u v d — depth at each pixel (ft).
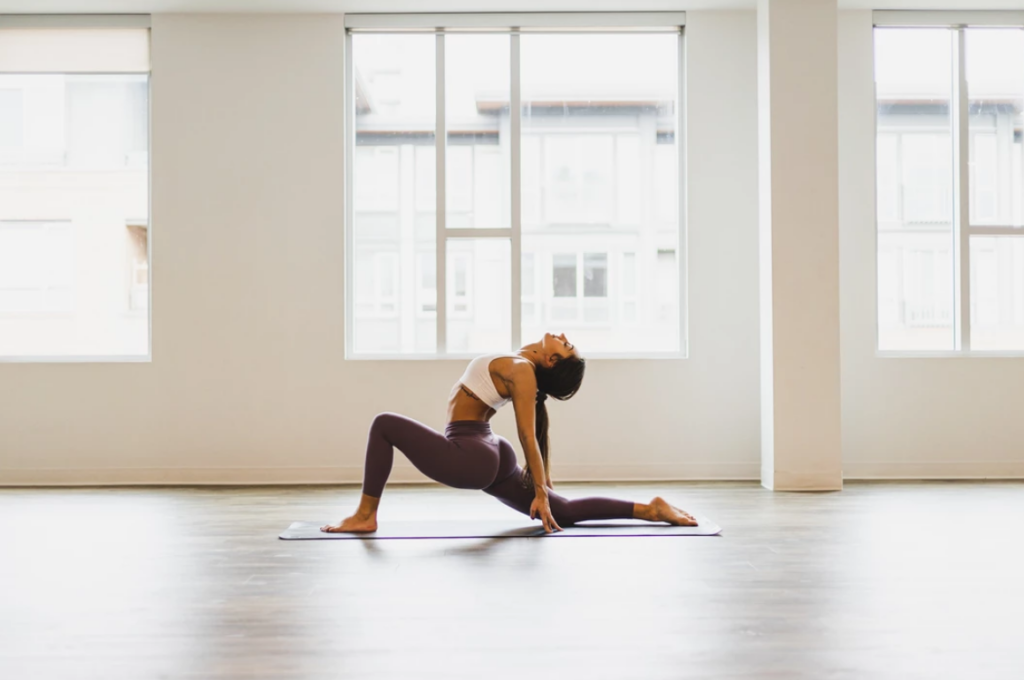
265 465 17.69
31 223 18.37
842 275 17.95
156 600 8.50
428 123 18.44
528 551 10.63
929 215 18.49
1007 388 17.87
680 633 7.29
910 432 17.87
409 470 17.57
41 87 18.33
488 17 18.11
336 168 17.93
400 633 7.32
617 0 17.53
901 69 18.45
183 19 17.88
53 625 7.68
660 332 18.52
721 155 18.02
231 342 17.79
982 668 6.44
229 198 17.87
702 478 17.80
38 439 17.58
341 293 17.89
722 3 17.67
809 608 8.05
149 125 18.02
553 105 18.54
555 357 12.30
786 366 16.16
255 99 17.92
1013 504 14.34
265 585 9.05
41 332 18.35
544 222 18.54
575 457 17.80
